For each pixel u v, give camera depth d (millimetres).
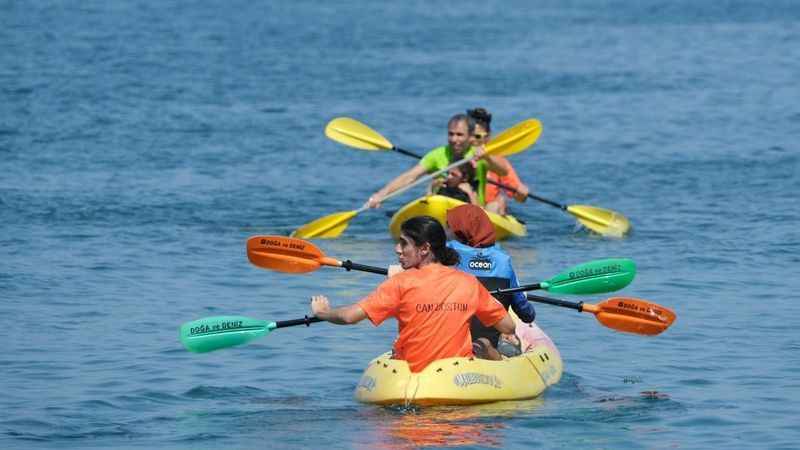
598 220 51188
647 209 56344
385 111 88812
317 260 33000
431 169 50656
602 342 34406
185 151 70500
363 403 28016
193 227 51219
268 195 59000
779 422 26844
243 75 106312
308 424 26344
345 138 53938
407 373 27703
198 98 91875
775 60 123438
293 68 112375
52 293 39719
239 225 52000
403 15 181375
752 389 29594
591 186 62531
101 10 167875
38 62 108812
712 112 88875
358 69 113125
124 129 77000
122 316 37031
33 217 51938
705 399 28656
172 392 29203
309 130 79375
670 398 28734
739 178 63562
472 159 49656
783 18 174375
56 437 25625
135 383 29953
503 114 89250
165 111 85125
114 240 48188
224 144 73188
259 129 79250
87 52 117875
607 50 133750
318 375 30922
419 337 27938
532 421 26562
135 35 136875
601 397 28797
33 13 159000
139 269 43531
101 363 31828
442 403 27422
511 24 167875
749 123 83375
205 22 157625
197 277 42562
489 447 24656
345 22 166125
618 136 78875
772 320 36750
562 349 33656
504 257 30594
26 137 72812
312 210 56031
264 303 39219
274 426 26219
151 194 58031
